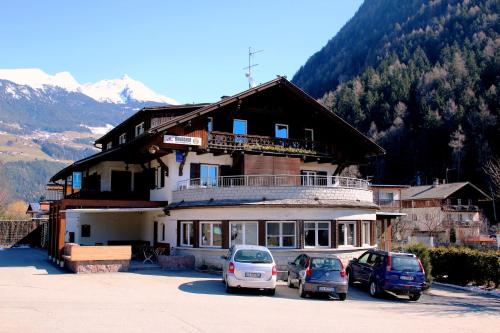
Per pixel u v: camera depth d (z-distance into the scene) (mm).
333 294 21375
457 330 14297
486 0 139375
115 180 35156
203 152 30750
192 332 11734
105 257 25312
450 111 96312
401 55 137625
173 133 29188
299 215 27547
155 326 12242
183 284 21719
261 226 27078
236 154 31438
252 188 27594
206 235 28406
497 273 24906
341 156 34500
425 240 47875
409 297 21328
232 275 19312
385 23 177625
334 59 172625
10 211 83250
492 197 79625
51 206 32125
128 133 38281
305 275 19859
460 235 66625
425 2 167625
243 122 32062
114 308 14742
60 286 19797
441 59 122375
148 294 18328
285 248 27297
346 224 28953
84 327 11812
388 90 113938
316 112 33500
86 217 34906
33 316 13000
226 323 13078
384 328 13719
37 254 37781
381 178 98188
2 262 30219
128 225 36188
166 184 31391
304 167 35062
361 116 110000
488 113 89375
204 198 28594
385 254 21641
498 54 104438
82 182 39719
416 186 85188
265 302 17781
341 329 13102
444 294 23656
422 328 14227
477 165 87250
